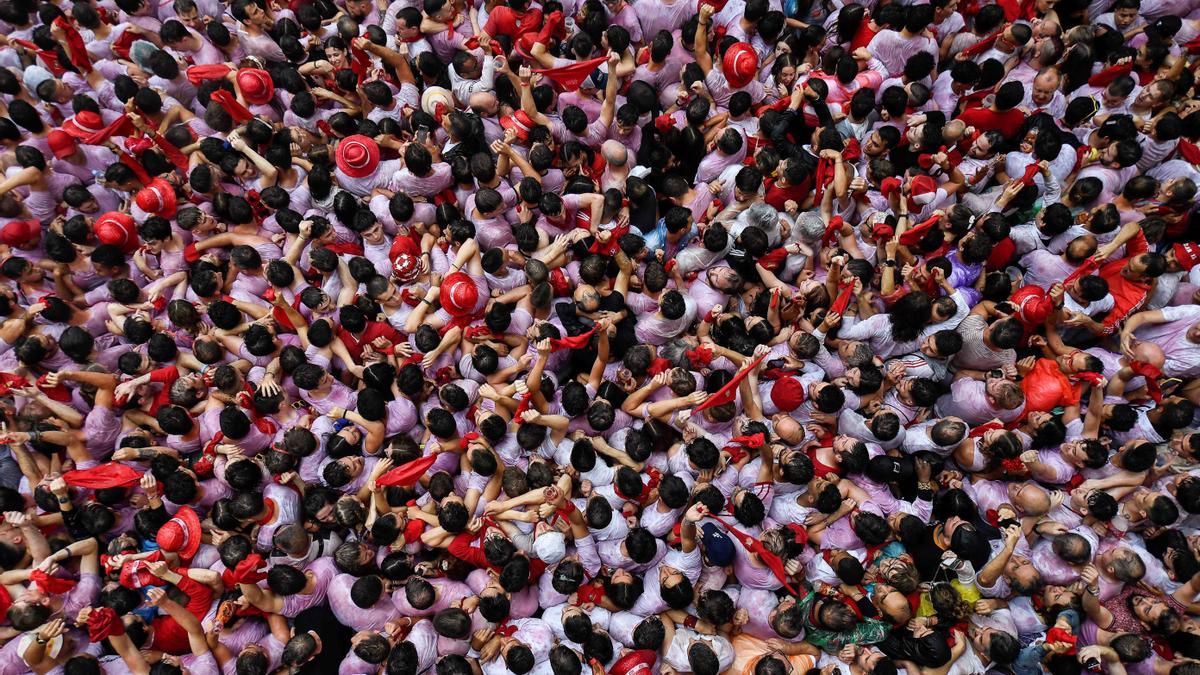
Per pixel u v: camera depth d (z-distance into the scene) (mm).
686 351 5926
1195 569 4816
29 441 5754
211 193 6910
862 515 5008
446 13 7613
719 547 5031
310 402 6043
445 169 6703
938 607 4730
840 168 6336
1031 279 6246
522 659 4789
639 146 7336
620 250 6246
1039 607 5027
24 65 8094
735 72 6750
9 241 6785
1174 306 5930
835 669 4770
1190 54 7184
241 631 5102
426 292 6367
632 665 4738
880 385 5652
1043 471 5254
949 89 7281
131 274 6898
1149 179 6066
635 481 5266
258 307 6523
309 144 7391
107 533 5590
